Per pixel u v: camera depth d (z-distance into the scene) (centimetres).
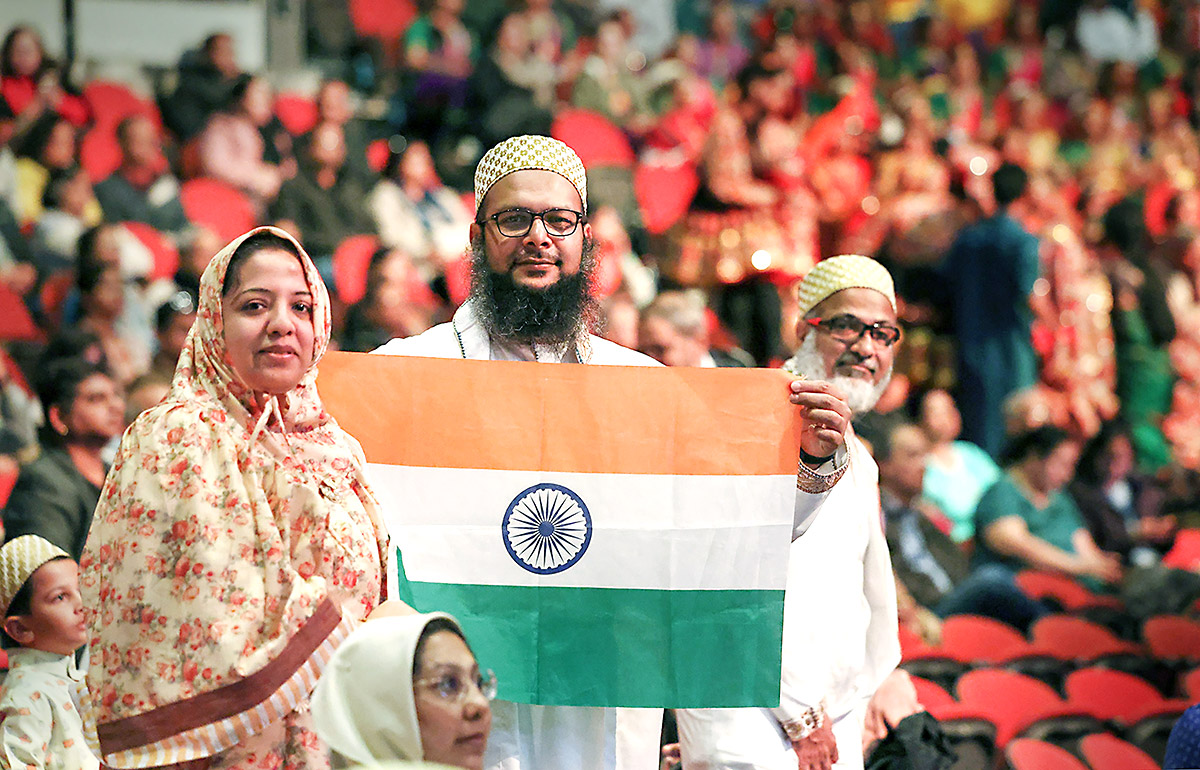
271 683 545
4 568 790
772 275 1964
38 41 1977
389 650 481
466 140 2144
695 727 783
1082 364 2166
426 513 695
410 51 2288
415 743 474
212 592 549
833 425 712
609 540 703
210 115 1961
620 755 762
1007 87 2881
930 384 2106
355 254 1903
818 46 2631
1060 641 1395
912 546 1439
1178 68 3002
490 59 2170
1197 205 2539
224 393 585
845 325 925
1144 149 2831
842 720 835
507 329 757
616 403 712
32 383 1583
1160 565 1725
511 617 696
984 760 1083
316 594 560
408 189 1991
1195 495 2095
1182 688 1353
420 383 704
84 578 567
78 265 1634
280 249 590
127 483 563
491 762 715
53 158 1872
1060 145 2800
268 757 554
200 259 1722
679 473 709
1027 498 1711
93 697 555
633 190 2100
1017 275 2081
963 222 2188
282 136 2002
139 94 2073
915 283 2169
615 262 1886
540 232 753
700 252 1967
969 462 1770
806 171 2253
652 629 702
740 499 710
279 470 581
